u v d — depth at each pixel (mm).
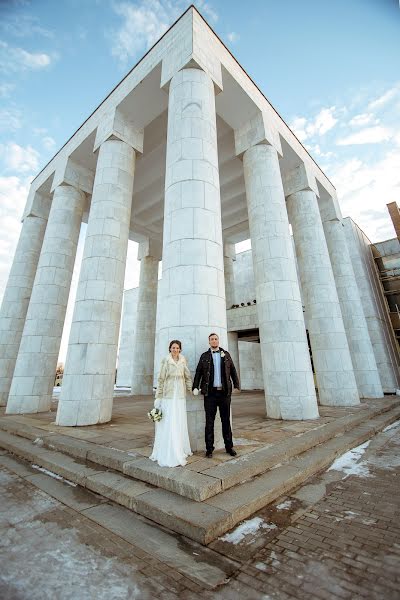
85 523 3045
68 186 12500
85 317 8336
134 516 3182
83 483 4086
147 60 9523
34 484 4180
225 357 4652
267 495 3438
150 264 21609
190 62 7492
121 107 10375
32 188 15734
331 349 10859
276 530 2834
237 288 25438
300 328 8547
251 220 9812
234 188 16938
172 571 2264
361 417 7871
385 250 19328
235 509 3000
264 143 10219
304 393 7883
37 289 11195
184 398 4441
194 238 5695
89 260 8844
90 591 2047
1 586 2092
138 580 2162
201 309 5285
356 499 3486
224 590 2051
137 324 20453
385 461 4906
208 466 3920
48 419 8734
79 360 8000
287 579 2145
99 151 10570
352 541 2613
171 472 3719
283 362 8172
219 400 4508
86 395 7766
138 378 19344
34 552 2523
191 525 2730
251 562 2359
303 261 12031
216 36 9203
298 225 12445
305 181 12570
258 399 14289
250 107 10367
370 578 2123
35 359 10594
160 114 11227
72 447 5277
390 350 16531
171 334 5203
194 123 6762
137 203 18391
